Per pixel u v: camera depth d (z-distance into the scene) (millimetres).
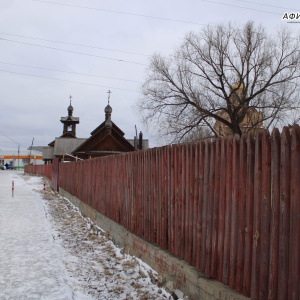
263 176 3852
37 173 63312
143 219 7672
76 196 18344
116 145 49656
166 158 6559
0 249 8984
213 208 4898
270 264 3674
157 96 36406
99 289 6152
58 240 10141
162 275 6266
